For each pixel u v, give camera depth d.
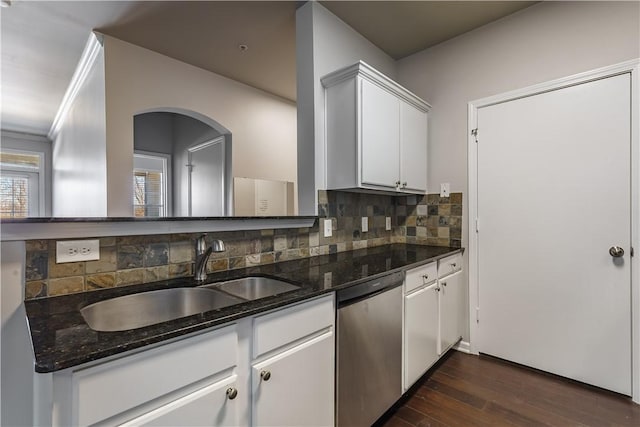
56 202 5.00
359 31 2.40
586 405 1.76
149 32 2.42
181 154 4.24
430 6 2.13
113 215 2.50
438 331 2.12
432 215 2.65
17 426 1.07
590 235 1.94
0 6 2.03
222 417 0.96
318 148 2.06
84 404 0.70
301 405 1.20
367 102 1.98
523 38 2.18
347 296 1.39
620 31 1.84
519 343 2.21
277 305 1.08
